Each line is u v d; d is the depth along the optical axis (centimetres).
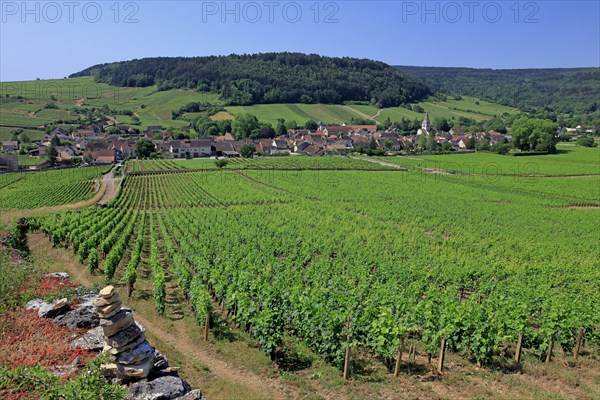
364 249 3794
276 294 2228
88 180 10262
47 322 1962
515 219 5975
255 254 3459
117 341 1480
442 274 2994
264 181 9731
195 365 1733
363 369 1723
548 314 1981
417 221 5691
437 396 1505
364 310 1991
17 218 5356
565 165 12156
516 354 1842
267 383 1616
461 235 4953
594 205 7294
